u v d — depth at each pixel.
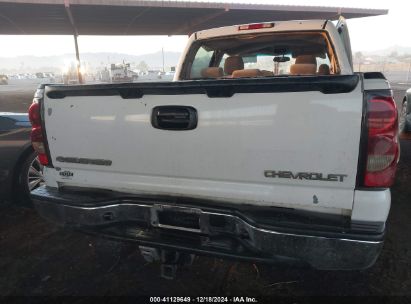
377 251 1.75
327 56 4.09
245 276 2.74
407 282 2.63
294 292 2.53
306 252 1.84
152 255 2.47
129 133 2.21
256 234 1.92
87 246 3.31
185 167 2.12
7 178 4.02
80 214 2.35
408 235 3.37
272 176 1.92
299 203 1.91
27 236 3.51
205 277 2.73
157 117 2.11
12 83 57.44
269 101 1.83
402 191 4.57
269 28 3.73
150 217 2.25
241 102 1.89
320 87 1.72
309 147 1.80
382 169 1.73
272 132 1.86
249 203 2.05
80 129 2.36
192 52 4.31
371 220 1.79
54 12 17.20
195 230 2.16
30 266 2.95
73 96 2.32
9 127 3.98
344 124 1.72
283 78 1.79
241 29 3.88
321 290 2.55
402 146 7.20
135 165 2.26
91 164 2.40
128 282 2.69
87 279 2.74
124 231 2.40
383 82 1.70
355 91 1.70
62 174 2.54
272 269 2.84
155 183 2.26
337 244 1.77
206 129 2.00
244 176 1.99
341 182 1.79
